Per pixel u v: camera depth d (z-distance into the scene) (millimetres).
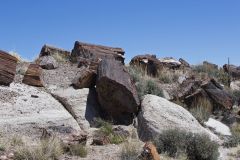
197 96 22500
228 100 23203
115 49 26594
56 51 26438
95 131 16438
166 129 16344
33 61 24797
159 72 26625
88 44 26156
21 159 12141
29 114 16109
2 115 15547
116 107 18188
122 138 15711
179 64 30469
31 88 18516
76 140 14023
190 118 18250
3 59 18250
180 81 25875
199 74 30234
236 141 17609
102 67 18750
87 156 13359
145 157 12938
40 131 15180
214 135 18266
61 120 16328
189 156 14914
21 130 14945
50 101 17625
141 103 18609
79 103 18000
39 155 12227
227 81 29984
